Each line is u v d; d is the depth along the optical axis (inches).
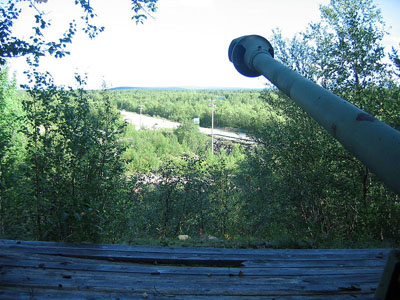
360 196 441.7
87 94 253.8
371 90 438.0
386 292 87.7
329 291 128.3
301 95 118.2
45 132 242.2
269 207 482.6
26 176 229.6
